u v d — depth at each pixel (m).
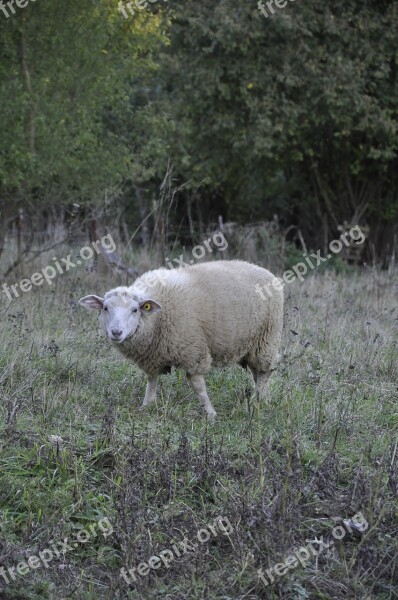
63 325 15.73
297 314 16.94
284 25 26.88
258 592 8.63
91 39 20.62
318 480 9.91
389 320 17.95
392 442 11.35
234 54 28.19
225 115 28.88
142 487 9.83
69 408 11.85
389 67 28.50
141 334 12.38
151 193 34.75
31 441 10.75
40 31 20.30
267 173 32.00
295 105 27.95
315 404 12.43
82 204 22.66
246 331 13.12
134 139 25.30
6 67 20.55
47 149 20.44
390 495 9.74
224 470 10.32
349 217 32.75
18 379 12.75
